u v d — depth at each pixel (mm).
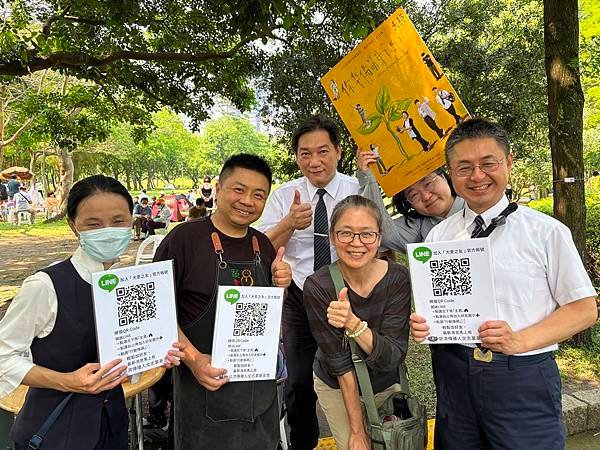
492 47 8969
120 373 1648
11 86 16797
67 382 1576
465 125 1867
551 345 1812
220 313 1877
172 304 1786
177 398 2086
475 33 8766
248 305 1904
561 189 4281
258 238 2211
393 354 2055
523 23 8812
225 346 1891
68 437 1685
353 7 5109
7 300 6691
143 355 1723
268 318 1931
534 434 1796
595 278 6164
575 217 4246
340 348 2133
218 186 2090
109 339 1645
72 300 1659
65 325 1642
